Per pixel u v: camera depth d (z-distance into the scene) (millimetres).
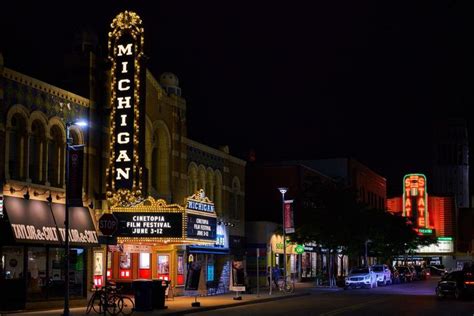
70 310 29797
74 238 32219
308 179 61156
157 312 29562
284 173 66062
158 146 42219
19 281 28906
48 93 32000
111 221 26891
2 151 28703
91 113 35031
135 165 35406
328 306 35125
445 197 122375
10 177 29688
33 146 31359
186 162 45062
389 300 40375
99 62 35875
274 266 56750
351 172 82312
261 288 52531
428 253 121812
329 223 55250
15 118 30219
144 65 36219
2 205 28406
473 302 38781
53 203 31922
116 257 39906
